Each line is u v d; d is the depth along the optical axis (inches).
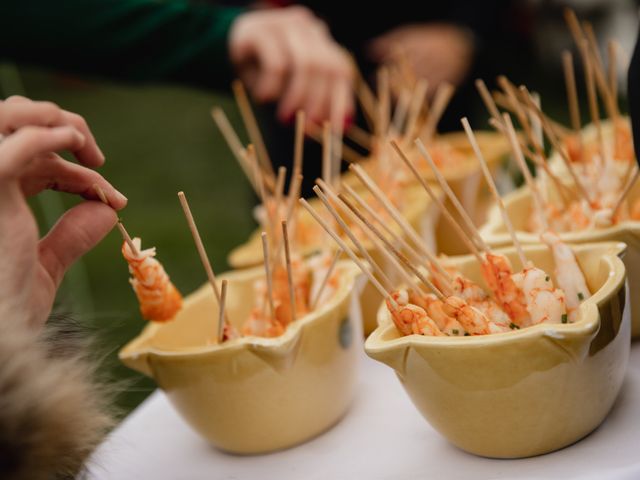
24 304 16.2
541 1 68.9
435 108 30.8
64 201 74.9
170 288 21.6
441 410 18.6
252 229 47.2
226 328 20.7
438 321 19.1
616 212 21.1
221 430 20.9
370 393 22.7
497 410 18.0
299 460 20.6
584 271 20.2
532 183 21.9
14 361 14.5
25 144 16.2
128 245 20.6
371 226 19.2
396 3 40.2
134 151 111.6
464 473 18.6
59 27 33.6
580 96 79.2
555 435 18.3
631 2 56.7
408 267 19.4
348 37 41.2
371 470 19.5
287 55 32.4
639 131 19.4
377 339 18.7
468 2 40.8
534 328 17.4
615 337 18.3
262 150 28.2
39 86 137.9
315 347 20.7
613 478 17.3
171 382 20.7
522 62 72.2
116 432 23.4
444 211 20.0
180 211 86.0
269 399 20.5
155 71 35.0
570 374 17.7
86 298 47.8
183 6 34.9
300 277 22.9
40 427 14.5
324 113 32.6
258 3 42.1
